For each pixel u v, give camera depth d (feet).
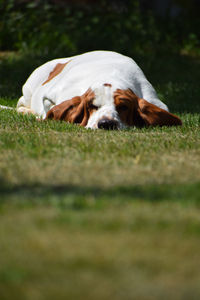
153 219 16.90
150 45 99.71
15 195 19.22
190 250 14.40
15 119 39.78
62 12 108.58
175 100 60.34
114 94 38.70
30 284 12.36
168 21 114.73
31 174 22.09
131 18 107.14
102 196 19.25
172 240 15.15
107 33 97.25
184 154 26.78
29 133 32.86
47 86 47.42
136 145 28.94
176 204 18.51
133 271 13.03
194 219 16.96
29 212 17.43
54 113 40.55
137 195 19.48
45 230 15.80
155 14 117.29
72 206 18.03
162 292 11.95
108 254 14.07
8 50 95.35
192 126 39.27
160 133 34.86
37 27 99.40
